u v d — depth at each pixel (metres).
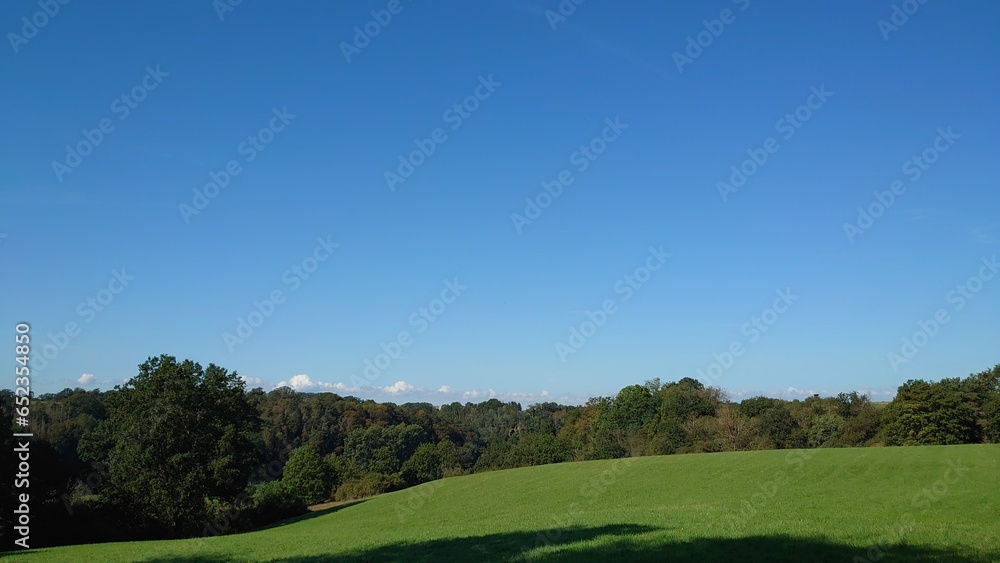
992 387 83.56
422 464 101.75
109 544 34.22
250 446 50.94
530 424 146.75
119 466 45.72
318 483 78.75
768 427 87.31
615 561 16.73
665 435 92.50
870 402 95.25
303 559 20.20
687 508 30.16
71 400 62.69
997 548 17.03
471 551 20.02
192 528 47.56
